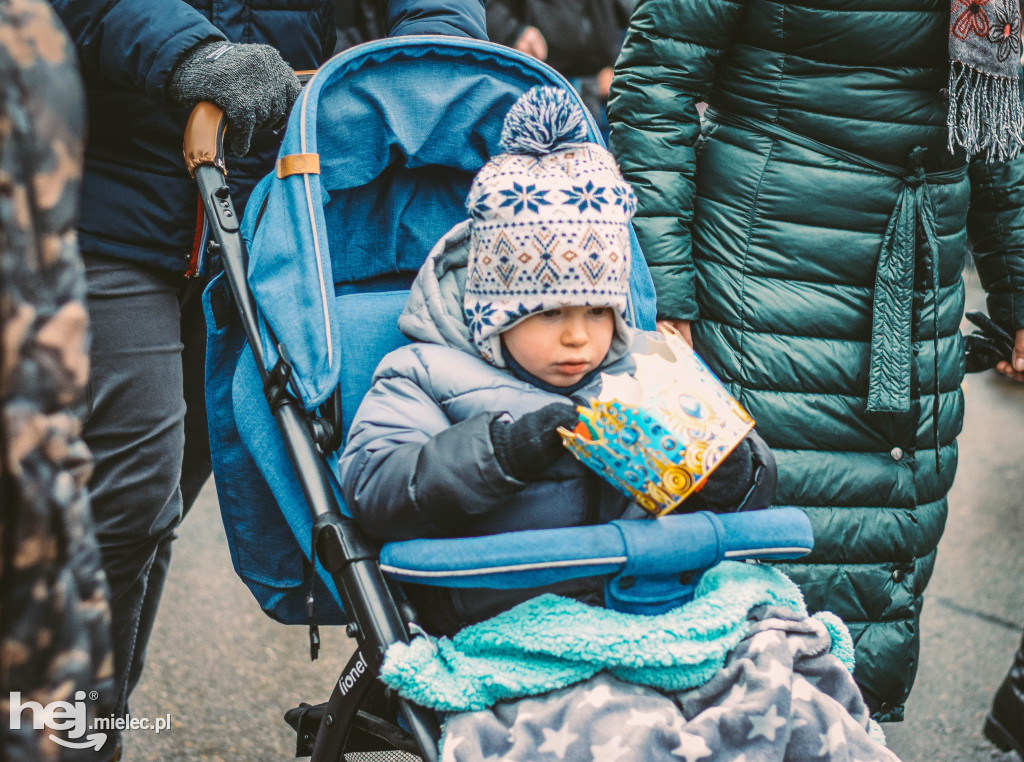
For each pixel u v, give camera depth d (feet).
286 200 5.62
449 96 6.20
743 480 5.11
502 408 5.15
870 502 7.25
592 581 4.92
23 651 2.57
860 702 4.98
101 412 6.15
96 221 6.06
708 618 4.69
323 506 5.01
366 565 4.80
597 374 5.34
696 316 7.22
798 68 6.92
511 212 5.03
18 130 2.58
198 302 6.95
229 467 5.95
